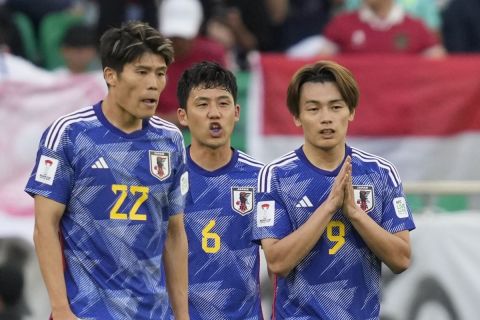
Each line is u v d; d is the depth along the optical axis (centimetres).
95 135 2156
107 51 2122
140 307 2172
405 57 3484
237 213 2581
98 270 2159
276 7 4409
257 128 3450
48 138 2152
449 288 3114
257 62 3462
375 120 3469
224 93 2530
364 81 3475
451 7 4181
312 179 2305
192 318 2564
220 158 2588
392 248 2262
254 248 2592
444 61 3488
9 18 4088
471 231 3123
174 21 3703
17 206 3350
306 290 2300
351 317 2305
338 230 2294
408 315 3105
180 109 2592
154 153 2186
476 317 3103
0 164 3375
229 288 2573
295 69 3456
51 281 2128
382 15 3781
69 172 2152
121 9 4175
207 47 3703
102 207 2155
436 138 3478
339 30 3809
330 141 2262
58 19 4319
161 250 2214
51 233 2141
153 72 2112
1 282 3203
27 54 4197
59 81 3428
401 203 2323
